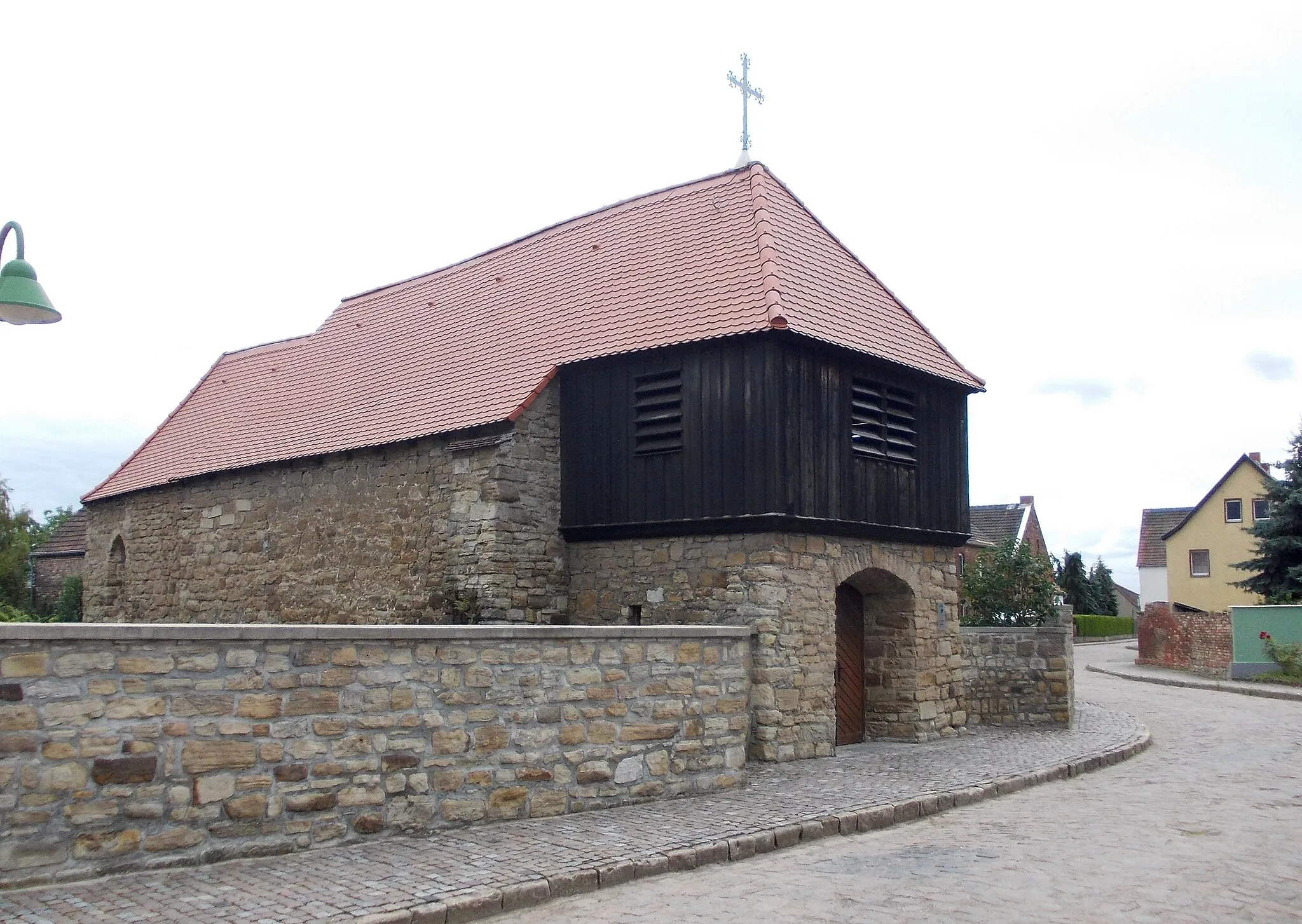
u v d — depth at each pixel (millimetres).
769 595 14242
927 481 17016
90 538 26844
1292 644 29812
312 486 19672
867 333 16125
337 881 7586
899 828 10484
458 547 16516
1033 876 8289
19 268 9234
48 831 7227
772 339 14406
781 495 14242
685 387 15289
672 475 15305
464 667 9477
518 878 7758
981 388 17953
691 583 15070
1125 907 7410
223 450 22594
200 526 22406
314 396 22250
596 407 16391
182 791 7809
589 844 8875
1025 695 18625
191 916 6719
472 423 16422
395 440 17672
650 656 11000
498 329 19359
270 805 8234
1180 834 9914
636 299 16969
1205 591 54625
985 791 12086
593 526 16172
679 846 8875
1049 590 22062
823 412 15125
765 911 7348
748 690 14102
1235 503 54375
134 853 7574
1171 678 31844
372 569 18172
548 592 16375
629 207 19922
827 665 14945
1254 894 7742
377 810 8836
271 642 8328
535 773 9922
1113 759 15008
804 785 12117
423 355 20688
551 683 10109
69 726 7332
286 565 20016
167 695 7777
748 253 16109
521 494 16234
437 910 7051
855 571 15586
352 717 8734
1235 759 15305
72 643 7383
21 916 6586
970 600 22453
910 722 16453
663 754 11031
